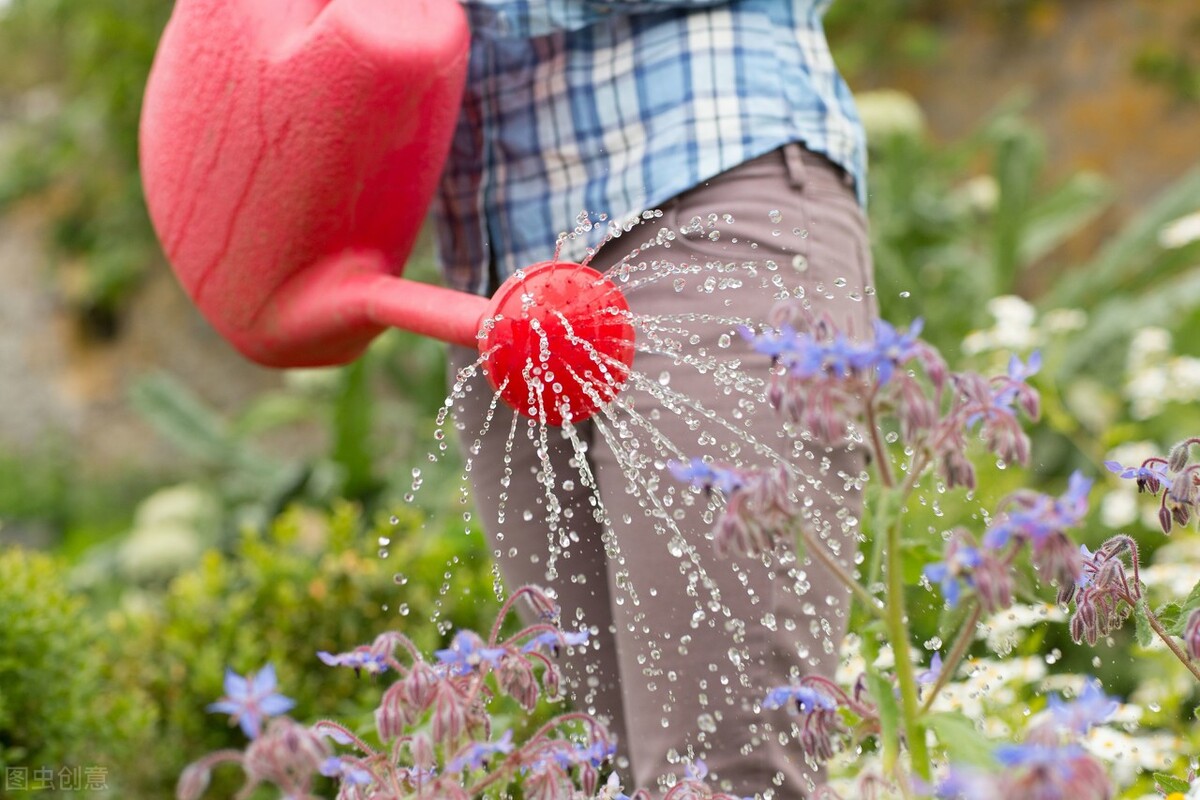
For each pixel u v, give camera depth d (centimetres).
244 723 135
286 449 613
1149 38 566
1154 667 210
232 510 457
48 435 662
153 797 220
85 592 412
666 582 167
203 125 176
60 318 683
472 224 186
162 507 445
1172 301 386
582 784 147
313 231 175
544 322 160
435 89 173
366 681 228
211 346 668
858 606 190
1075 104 574
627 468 169
